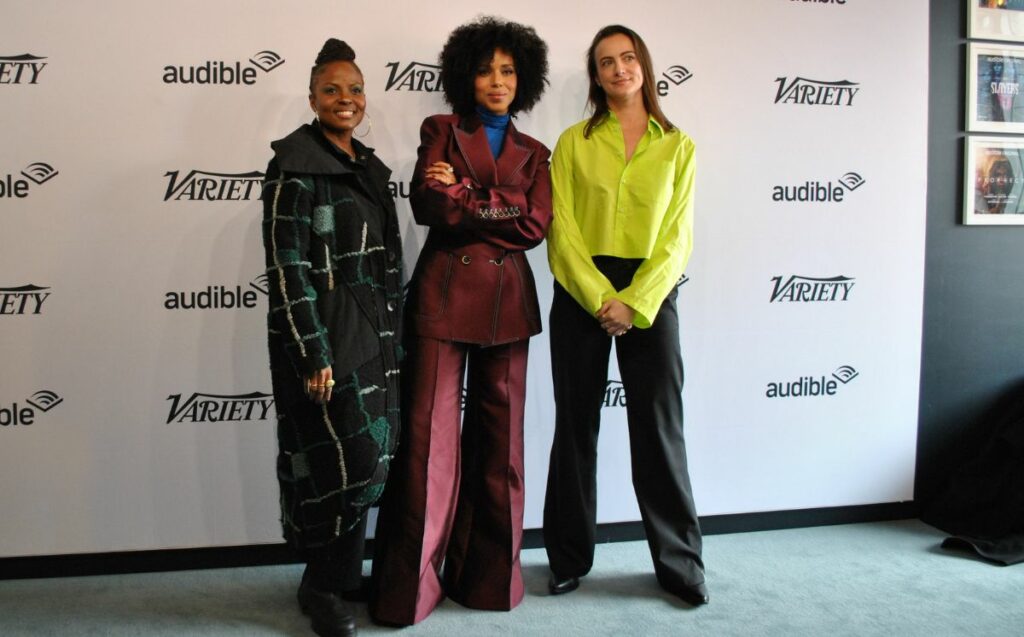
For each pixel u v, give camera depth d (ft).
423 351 6.75
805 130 9.10
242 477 8.30
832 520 9.56
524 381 7.20
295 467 6.38
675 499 7.40
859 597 7.53
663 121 7.25
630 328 7.17
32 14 7.65
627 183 7.11
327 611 6.63
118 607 7.33
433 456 6.82
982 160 9.55
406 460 6.79
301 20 8.02
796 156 9.10
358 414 6.18
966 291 9.71
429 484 6.81
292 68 8.03
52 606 7.34
